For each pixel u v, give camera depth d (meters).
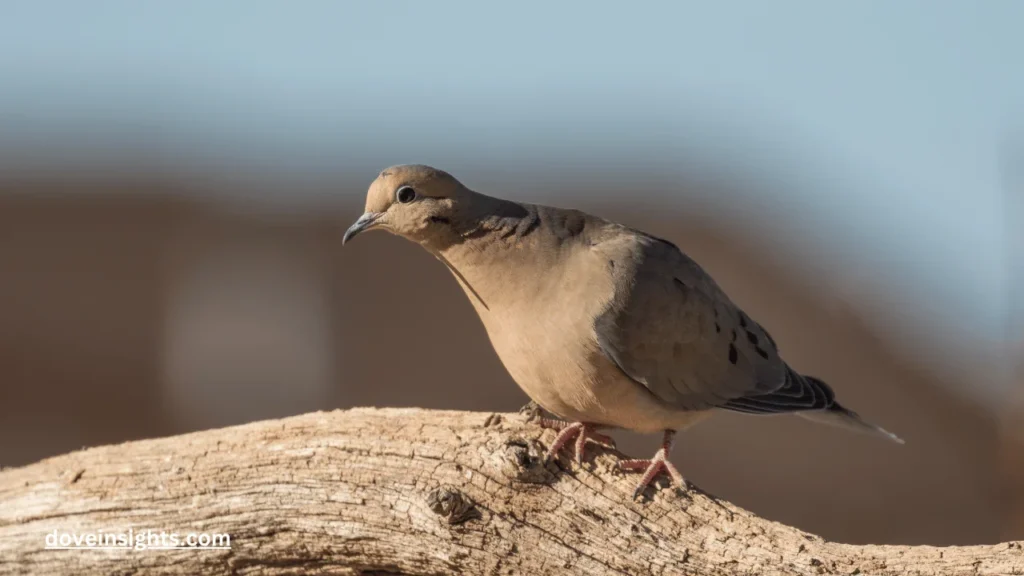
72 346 20.22
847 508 17.02
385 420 7.11
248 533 7.00
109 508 7.16
